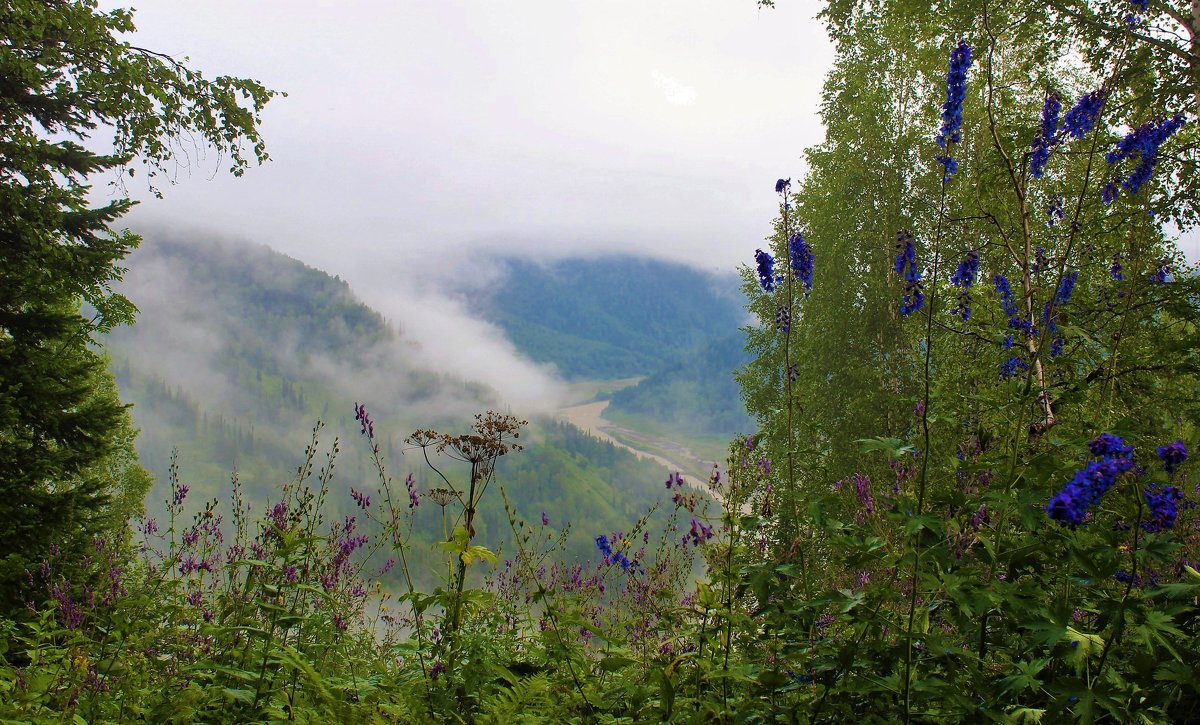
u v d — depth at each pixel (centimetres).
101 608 390
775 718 261
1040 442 327
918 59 1172
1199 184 809
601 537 436
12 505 993
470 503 373
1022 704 260
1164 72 843
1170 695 229
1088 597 266
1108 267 634
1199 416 427
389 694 315
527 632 379
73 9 1147
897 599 263
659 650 344
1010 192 845
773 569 276
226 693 287
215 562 471
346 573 424
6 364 1122
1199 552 304
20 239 1162
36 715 290
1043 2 951
